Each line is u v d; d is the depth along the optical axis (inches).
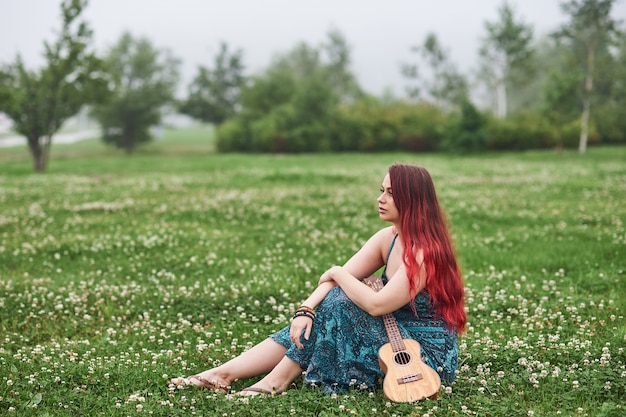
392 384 155.8
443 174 1018.7
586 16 1717.5
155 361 201.9
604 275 309.7
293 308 265.9
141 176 1068.5
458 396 163.8
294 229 483.5
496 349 203.6
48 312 268.2
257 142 2304.4
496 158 1641.2
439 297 168.1
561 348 201.5
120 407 163.2
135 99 2704.2
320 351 165.9
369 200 663.1
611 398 165.6
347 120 2224.4
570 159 1473.9
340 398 160.2
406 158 1716.3
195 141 3422.7
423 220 168.1
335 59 3189.0
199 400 163.9
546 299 269.1
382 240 179.0
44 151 1389.0
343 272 168.7
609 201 613.0
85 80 1401.3
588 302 265.9
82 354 214.8
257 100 2559.1
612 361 189.8
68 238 441.1
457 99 2731.3
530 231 454.0
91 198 710.5
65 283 314.2
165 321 261.3
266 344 176.2
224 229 485.7
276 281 312.2
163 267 356.2
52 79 1366.9
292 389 168.7
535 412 155.9
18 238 448.8
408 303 168.9
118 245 409.1
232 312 267.4
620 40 1775.3
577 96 1780.3
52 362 199.5
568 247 383.2
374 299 162.6
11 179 1056.8
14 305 276.5
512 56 2295.8
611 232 433.7
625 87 2031.3
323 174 991.0
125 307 277.7
